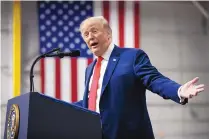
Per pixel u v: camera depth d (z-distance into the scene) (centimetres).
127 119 281
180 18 847
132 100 286
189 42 848
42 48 780
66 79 775
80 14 795
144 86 285
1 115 752
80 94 775
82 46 784
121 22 802
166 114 823
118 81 285
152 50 827
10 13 772
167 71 831
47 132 212
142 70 281
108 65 298
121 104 282
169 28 839
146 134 289
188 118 832
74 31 789
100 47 307
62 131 218
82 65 779
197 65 847
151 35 828
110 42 314
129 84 286
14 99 246
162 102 824
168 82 255
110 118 281
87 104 312
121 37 798
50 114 215
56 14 790
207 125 838
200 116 837
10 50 767
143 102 295
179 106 830
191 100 837
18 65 756
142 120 289
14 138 218
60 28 788
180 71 837
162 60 830
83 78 777
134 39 802
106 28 312
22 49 779
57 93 770
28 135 204
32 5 789
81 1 798
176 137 823
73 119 225
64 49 782
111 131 279
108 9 803
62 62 778
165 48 834
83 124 229
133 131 282
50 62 777
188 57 844
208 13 856
